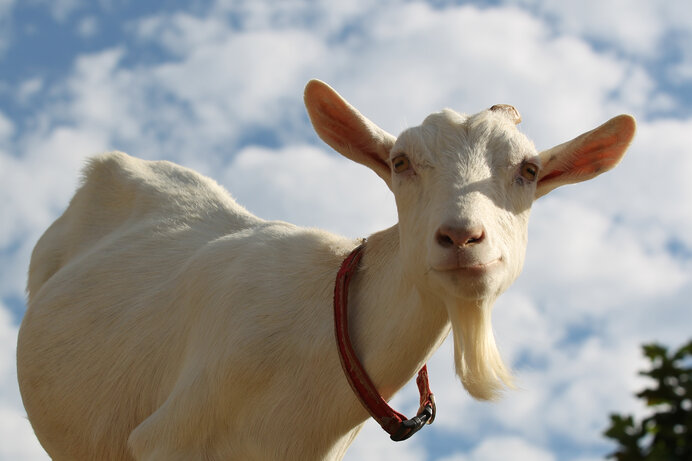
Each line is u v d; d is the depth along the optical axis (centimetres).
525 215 362
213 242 453
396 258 381
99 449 452
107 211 527
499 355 354
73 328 473
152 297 454
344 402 380
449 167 352
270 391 388
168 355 434
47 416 475
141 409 440
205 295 424
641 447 170
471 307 340
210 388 393
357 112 395
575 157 400
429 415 387
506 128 366
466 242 320
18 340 500
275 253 423
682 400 170
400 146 366
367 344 381
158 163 540
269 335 393
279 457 383
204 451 393
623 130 394
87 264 492
